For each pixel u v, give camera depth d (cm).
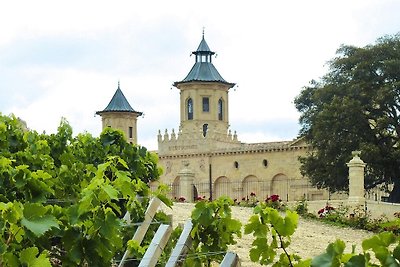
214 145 11012
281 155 10325
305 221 3847
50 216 874
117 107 12350
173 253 1110
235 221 1217
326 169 7425
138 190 1381
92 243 966
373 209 4831
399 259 605
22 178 1105
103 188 949
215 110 11988
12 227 869
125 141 2070
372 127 7762
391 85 7444
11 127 1777
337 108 7350
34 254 828
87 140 2041
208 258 1212
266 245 945
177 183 11250
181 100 12125
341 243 621
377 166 7188
